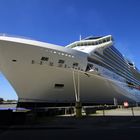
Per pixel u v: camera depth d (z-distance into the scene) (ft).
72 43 137.39
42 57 92.22
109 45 128.67
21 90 102.53
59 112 91.20
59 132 45.37
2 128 53.47
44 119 72.59
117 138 36.35
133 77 178.09
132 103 170.60
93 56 113.80
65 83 105.40
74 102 115.24
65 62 97.60
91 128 50.90
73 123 61.36
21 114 61.72
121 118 72.64
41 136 40.27
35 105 104.42
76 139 36.47
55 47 94.17
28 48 88.69
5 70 96.07
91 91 119.34
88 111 94.27
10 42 86.33
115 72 138.82
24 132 46.19
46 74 97.81
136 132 42.93
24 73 95.71
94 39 133.59
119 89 140.15
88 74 107.96
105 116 80.18
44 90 103.60
